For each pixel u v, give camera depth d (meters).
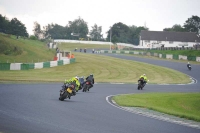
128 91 62.59
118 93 57.31
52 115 27.27
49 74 90.56
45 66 106.81
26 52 130.38
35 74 86.81
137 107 37.94
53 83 67.94
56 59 129.50
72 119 26.05
